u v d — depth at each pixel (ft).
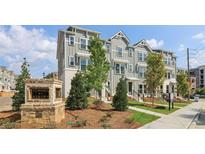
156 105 88.07
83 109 54.24
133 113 57.52
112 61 111.45
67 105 54.08
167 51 151.02
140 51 126.21
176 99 132.46
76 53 97.09
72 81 55.31
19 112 51.55
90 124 41.50
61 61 109.81
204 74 289.53
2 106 76.59
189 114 67.10
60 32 98.84
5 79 234.38
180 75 138.92
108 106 66.64
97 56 71.15
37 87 40.88
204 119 59.57
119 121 45.55
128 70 119.14
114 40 114.11
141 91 124.36
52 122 39.83
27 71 57.98
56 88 43.09
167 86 147.54
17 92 57.16
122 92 60.08
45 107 39.96
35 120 39.99
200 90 235.61
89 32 102.22
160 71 85.56
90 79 69.51
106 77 72.59
